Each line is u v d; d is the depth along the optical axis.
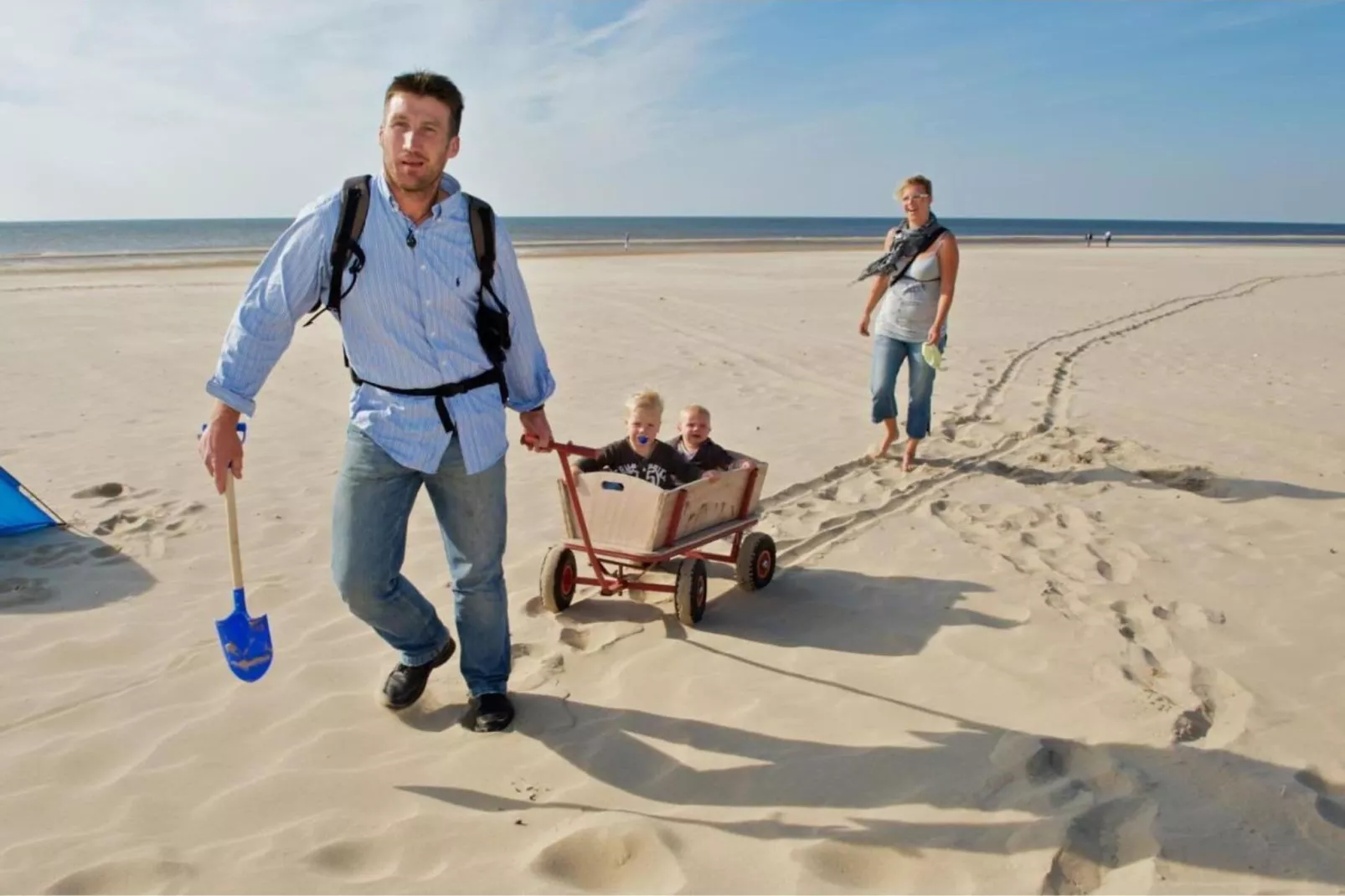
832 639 4.92
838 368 12.68
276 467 7.88
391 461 3.67
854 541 6.36
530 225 184.00
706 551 6.21
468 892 3.06
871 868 3.18
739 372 12.35
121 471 7.67
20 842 3.31
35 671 4.56
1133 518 6.77
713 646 4.86
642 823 3.35
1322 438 8.96
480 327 3.69
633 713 4.19
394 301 3.51
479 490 3.78
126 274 29.12
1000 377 12.20
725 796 3.59
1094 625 5.00
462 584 3.96
